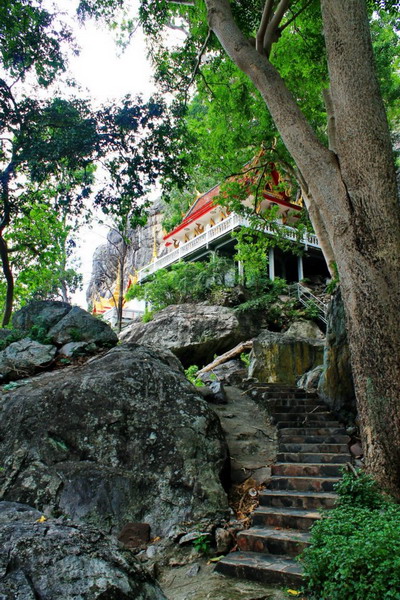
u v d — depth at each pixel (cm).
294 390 985
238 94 1267
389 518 406
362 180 620
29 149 954
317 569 349
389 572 312
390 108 1880
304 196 1216
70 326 856
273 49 1188
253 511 526
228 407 893
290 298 2134
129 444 547
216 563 434
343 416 797
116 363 643
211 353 1820
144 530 478
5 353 757
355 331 592
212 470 546
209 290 2117
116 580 177
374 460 541
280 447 700
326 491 555
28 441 558
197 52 1184
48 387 621
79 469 521
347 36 665
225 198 1402
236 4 1070
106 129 978
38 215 1302
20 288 1638
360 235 606
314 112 1339
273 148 1322
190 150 1151
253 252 1470
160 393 606
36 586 162
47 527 198
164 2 1099
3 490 512
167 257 2677
